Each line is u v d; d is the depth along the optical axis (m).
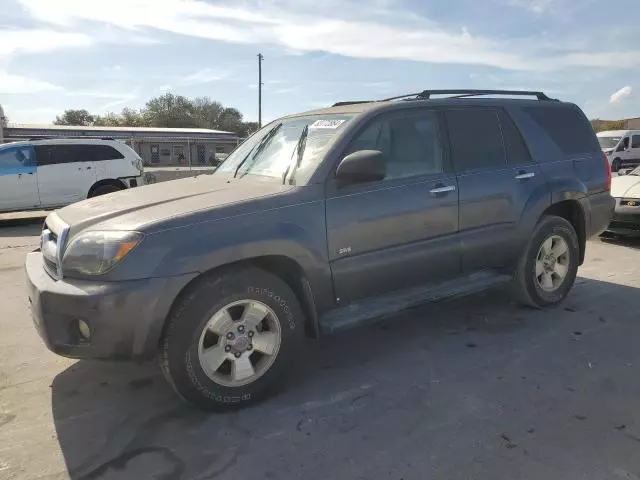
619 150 22.78
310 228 3.49
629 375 3.68
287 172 3.78
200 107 77.38
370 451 2.87
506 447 2.87
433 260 4.11
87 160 13.47
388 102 4.17
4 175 12.59
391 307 3.87
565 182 4.93
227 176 4.27
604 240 8.50
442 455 2.81
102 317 2.96
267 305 3.36
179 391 3.17
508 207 4.53
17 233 11.38
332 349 4.25
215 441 3.00
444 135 4.30
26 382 3.76
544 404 3.31
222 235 3.19
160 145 35.44
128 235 3.02
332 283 3.63
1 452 2.92
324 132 3.93
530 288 4.86
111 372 3.91
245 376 3.32
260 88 44.38
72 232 3.25
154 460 2.83
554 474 2.63
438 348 4.22
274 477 2.67
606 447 2.85
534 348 4.17
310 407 3.35
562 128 5.20
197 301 3.12
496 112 4.71
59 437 3.07
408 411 3.27
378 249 3.81
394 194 3.87
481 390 3.51
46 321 3.12
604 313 4.94
